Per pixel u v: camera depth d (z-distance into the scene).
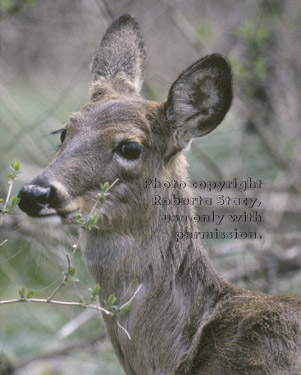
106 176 8.70
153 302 8.75
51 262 13.58
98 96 9.69
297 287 12.94
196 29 16.62
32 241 13.08
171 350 8.68
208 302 8.91
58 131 9.46
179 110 9.16
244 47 16.22
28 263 13.88
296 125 15.90
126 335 8.76
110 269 8.83
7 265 13.70
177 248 8.89
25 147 15.50
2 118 16.20
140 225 8.83
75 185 8.54
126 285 8.80
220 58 8.97
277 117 16.00
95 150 8.74
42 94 18.03
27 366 12.63
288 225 14.76
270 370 8.07
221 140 16.45
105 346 13.00
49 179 8.41
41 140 15.45
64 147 8.91
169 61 18.61
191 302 8.84
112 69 10.19
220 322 8.63
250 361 8.14
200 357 8.48
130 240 8.80
